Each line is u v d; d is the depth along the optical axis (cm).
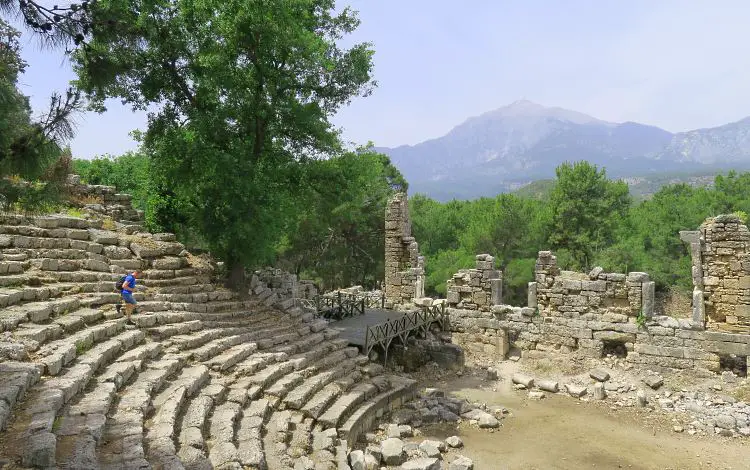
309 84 1966
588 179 3772
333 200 2147
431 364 2192
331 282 4616
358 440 1362
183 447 825
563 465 1321
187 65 1792
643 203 5478
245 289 2014
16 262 1299
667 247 3788
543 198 5294
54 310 1156
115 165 3078
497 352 2325
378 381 1673
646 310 2003
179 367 1206
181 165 1805
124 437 769
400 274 2864
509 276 3297
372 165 2153
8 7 630
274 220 1891
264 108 1867
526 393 1908
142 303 1458
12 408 737
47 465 602
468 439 1468
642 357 2002
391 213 2933
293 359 1525
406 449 1302
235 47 1806
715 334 1877
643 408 1748
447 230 4525
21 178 770
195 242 2477
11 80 655
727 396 1789
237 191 1709
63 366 945
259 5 1661
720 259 1912
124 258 1697
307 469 943
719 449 1434
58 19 670
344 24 2097
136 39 753
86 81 767
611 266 3556
